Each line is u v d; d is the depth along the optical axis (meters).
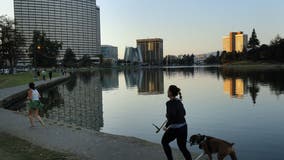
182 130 6.84
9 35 83.69
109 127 17.53
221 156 6.81
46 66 119.75
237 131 15.47
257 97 30.12
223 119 18.84
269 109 22.41
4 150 9.59
